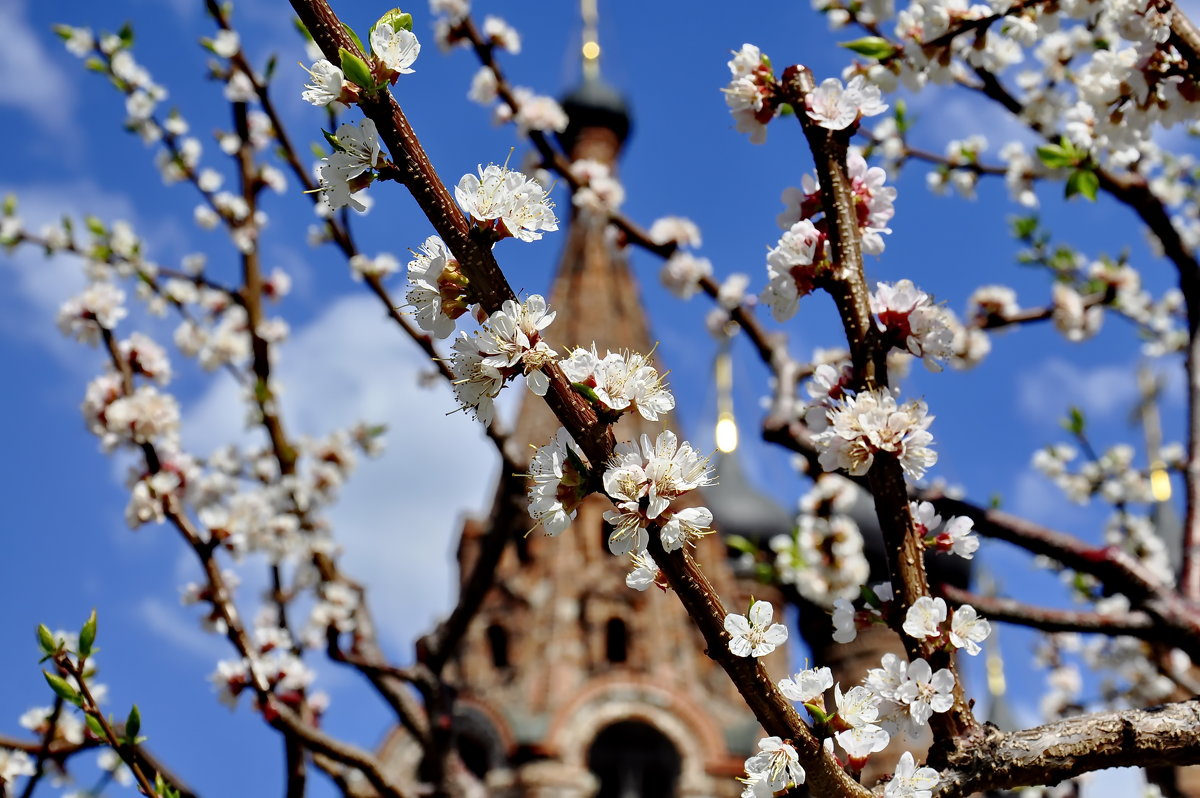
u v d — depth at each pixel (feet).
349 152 9.41
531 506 9.62
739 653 9.91
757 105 12.39
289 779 23.61
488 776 119.14
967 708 11.16
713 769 119.55
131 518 23.02
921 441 11.18
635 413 9.71
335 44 9.47
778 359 26.61
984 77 21.30
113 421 23.06
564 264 161.89
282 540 28.66
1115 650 37.11
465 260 9.41
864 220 12.53
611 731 123.75
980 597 19.04
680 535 9.55
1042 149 17.30
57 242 30.48
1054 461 34.76
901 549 11.41
